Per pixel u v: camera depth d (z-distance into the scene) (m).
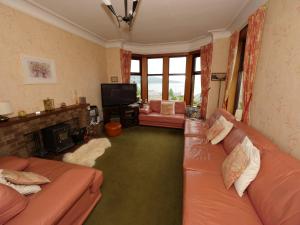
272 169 1.17
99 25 3.36
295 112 1.38
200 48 4.27
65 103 3.27
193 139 2.62
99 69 4.46
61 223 1.23
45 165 1.83
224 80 3.75
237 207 1.20
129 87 4.72
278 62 1.67
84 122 3.66
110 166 2.56
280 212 0.93
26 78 2.46
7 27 2.18
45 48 2.77
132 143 3.48
